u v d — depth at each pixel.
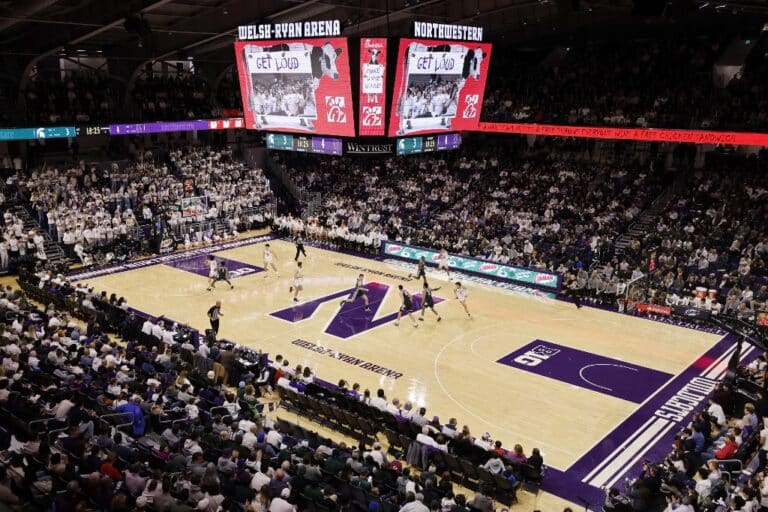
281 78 24.66
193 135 49.25
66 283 25.55
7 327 19.17
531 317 26.41
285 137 25.86
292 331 24.11
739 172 35.50
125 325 22.34
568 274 29.14
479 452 14.91
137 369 18.02
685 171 37.88
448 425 15.56
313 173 46.09
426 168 44.00
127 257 33.84
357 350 22.48
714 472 13.24
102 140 44.72
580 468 15.73
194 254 35.31
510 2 36.44
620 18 39.28
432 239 34.75
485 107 43.50
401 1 34.75
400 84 23.22
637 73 41.09
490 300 28.47
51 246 32.88
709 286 27.09
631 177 37.84
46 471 11.51
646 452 16.48
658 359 22.36
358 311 26.48
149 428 14.79
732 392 18.42
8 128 34.50
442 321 25.61
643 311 27.34
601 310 27.58
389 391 19.45
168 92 44.44
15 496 9.87
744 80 36.44
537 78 44.41
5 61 37.44
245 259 34.25
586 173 39.28
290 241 38.50
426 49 23.39
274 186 47.09
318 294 28.61
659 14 23.16
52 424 13.63
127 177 38.78
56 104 39.03
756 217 31.56
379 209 39.59
